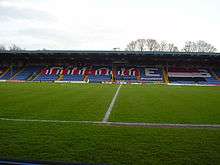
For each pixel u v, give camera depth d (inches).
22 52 2297.0
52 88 1437.0
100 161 284.8
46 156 296.2
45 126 453.7
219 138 384.5
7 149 317.4
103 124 483.2
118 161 285.1
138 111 652.1
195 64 2561.5
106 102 828.0
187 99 962.7
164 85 1988.2
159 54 2252.7
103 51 2265.0
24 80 2306.8
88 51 2279.8
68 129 432.1
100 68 2541.8
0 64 2630.4
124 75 2418.8
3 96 967.0
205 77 2346.2
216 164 280.2
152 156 301.6
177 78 2340.1
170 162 283.6
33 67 2576.3
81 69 2524.6
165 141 364.8
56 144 342.3
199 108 719.7
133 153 311.4
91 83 2096.5
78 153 308.7
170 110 676.7
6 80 2293.3
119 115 587.8
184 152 317.1
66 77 2377.0
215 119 551.8
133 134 403.9
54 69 2527.1
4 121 495.2
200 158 296.7
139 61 2598.4
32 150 315.3
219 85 2084.2
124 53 2265.0
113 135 395.9
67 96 997.8
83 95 1051.3
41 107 688.4
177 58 2428.6
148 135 398.6
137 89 1472.7
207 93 1255.5
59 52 2288.4
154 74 2428.6
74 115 574.2
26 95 1014.4
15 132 404.2
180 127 466.0
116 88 1529.3
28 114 576.1
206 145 347.3
